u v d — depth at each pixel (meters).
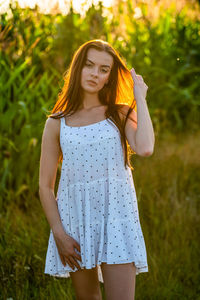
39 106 3.89
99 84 1.93
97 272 2.02
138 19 5.02
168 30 5.18
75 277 1.96
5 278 2.70
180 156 4.14
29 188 3.48
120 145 1.93
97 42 1.94
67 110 1.98
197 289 2.88
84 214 1.88
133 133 1.94
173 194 3.67
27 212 3.36
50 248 1.99
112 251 1.83
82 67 1.95
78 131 1.91
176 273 2.98
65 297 2.55
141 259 1.86
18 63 3.89
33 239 3.01
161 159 3.98
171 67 4.98
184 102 4.82
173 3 5.44
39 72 4.12
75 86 1.96
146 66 4.55
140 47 4.80
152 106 4.49
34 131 3.64
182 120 4.92
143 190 3.54
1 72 3.90
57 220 1.92
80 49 1.96
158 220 3.32
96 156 1.88
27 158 3.62
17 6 4.00
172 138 4.55
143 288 2.78
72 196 1.91
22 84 3.71
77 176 1.89
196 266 3.04
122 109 2.02
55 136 1.98
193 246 3.19
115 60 1.98
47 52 4.15
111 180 1.88
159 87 4.54
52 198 1.96
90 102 1.99
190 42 5.22
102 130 1.90
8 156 3.50
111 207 1.86
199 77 5.05
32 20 4.11
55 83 4.01
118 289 1.85
